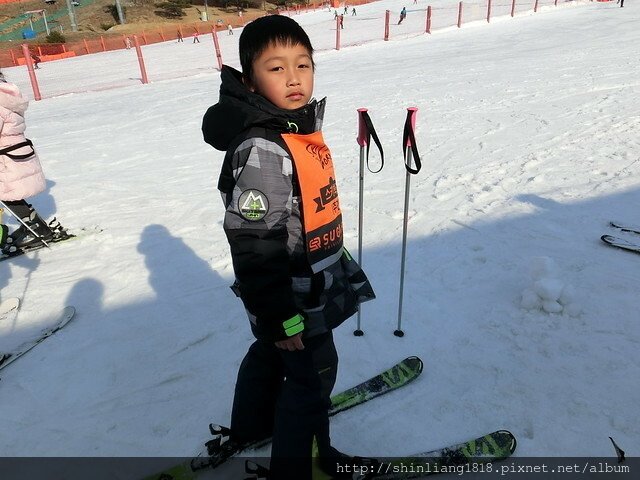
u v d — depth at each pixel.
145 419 2.19
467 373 2.27
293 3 65.69
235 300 3.10
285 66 1.29
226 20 51.97
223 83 1.30
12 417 2.24
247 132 1.26
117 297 3.24
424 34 23.45
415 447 1.92
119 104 11.69
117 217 4.63
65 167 6.50
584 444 1.87
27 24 54.06
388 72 12.41
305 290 1.43
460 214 4.01
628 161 4.76
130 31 44.31
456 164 5.22
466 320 2.66
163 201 4.97
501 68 11.11
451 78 10.49
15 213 3.90
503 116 6.88
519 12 28.20
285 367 1.58
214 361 2.54
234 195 1.25
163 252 3.85
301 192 1.32
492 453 1.82
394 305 2.85
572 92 7.84
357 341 2.55
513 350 2.40
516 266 3.16
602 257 3.19
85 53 36.50
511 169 4.90
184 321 2.91
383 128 6.92
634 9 24.33
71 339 2.80
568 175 4.60
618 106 6.67
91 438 2.10
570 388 2.13
